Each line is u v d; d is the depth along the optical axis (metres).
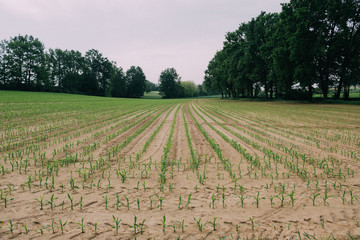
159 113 25.70
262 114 22.84
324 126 14.49
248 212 3.90
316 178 5.54
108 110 26.44
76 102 40.03
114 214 3.79
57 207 3.97
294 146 9.06
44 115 19.09
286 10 36.41
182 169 6.29
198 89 175.38
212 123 16.75
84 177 5.29
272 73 41.84
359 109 25.02
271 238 3.14
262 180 5.45
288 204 4.20
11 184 4.88
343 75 34.38
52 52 96.06
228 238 3.14
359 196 4.49
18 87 76.38
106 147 8.74
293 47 33.84
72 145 8.85
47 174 5.55
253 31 50.75
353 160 7.07
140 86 118.50
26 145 8.62
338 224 3.48
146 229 3.35
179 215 3.79
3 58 74.25
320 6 32.53
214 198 4.46
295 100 46.03
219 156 7.41
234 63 53.22
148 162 6.86
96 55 102.62
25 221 3.50
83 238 3.10
